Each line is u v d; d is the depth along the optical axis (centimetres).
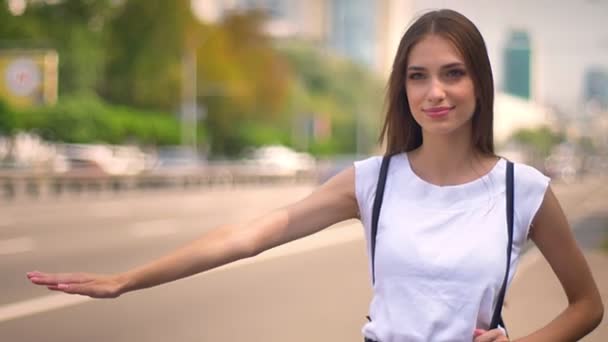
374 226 261
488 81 261
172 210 2595
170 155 6375
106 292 250
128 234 1759
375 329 254
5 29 6475
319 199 269
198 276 1199
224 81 7056
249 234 261
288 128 8238
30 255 1365
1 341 747
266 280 1166
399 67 268
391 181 263
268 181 5503
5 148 5003
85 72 6656
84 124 5619
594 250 1481
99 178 3722
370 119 10125
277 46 7900
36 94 4188
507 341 241
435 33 259
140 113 6350
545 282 1105
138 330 807
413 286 250
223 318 876
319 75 10188
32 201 3006
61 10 6831
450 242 250
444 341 245
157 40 6969
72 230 1842
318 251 1557
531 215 256
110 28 6969
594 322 268
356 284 1134
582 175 9250
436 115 256
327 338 784
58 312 894
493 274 247
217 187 4772
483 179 258
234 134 7225
